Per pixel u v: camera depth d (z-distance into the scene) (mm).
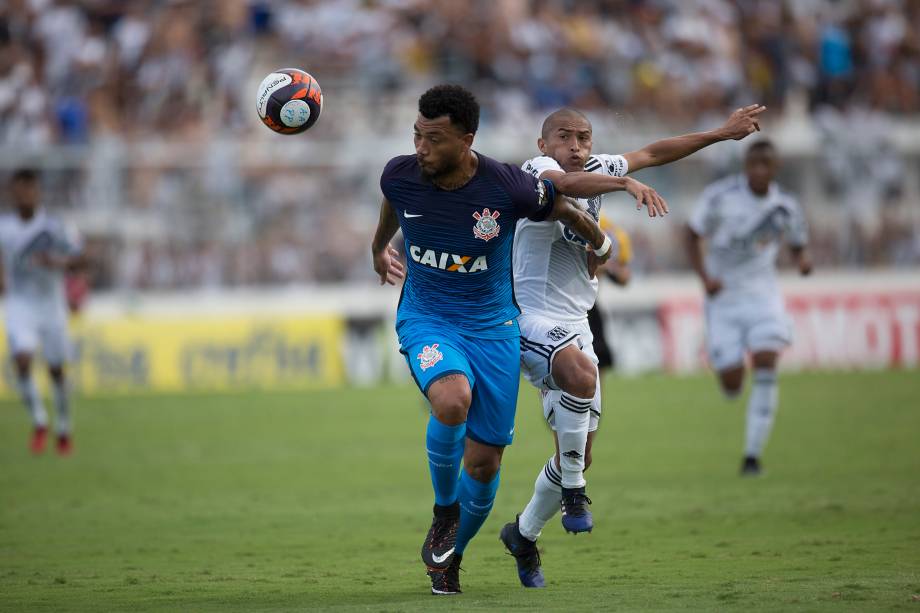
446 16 92688
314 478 39156
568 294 22156
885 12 101312
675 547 25422
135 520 31000
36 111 82312
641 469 39844
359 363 75188
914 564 22156
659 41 97125
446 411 19094
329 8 91625
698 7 99062
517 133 84500
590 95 92750
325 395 67938
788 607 17750
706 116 92438
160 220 73688
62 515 31969
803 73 97375
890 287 80500
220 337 72812
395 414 58656
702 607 17953
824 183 80625
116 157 73000
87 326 71062
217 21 89188
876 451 42531
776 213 40344
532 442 48594
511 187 19672
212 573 23109
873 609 17484
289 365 73750
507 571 23125
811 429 49531
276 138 80375
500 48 92312
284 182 76188
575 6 97062
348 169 77188
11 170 71250
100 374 71000
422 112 19172
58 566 24203
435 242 19938
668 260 78875
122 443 49719
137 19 88375
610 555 24688
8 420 59188
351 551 25844
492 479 20375
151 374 71562
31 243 46469
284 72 22016
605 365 34125
